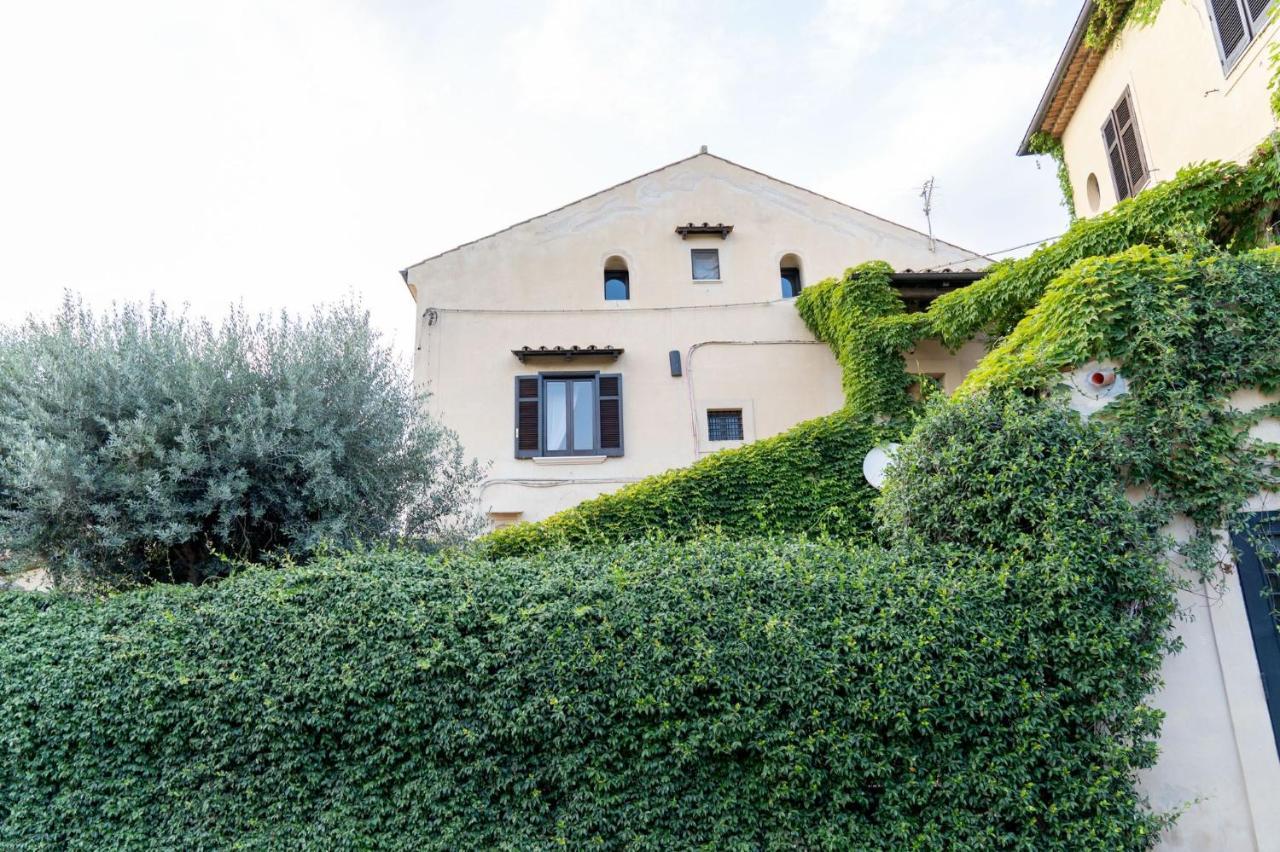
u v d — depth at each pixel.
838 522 9.75
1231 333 4.85
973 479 4.91
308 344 7.61
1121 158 11.16
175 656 4.64
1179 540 4.79
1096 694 4.26
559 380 12.98
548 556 5.34
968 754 4.20
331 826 4.32
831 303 12.41
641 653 4.36
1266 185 7.85
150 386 6.62
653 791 4.24
